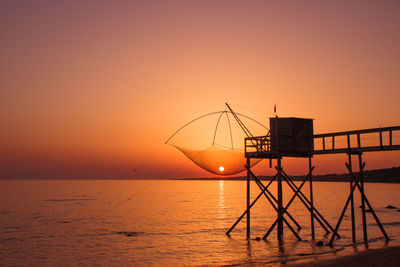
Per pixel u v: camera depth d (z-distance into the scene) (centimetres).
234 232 3444
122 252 2623
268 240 2722
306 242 2561
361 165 2238
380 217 4612
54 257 2503
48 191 14662
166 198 10338
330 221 4166
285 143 2255
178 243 2945
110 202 8519
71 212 5969
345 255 1941
